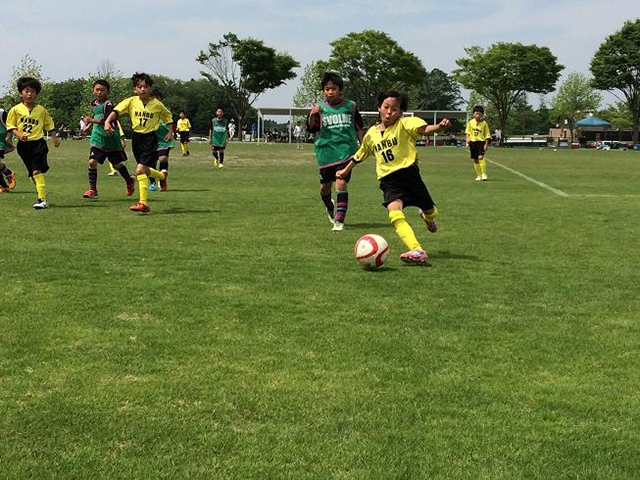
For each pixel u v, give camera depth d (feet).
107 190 43.11
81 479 8.07
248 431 9.37
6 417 9.64
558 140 231.50
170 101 346.33
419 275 19.17
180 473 8.23
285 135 232.32
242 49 224.33
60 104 321.32
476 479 8.19
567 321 14.79
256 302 15.92
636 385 11.19
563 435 9.37
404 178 21.56
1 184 40.86
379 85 223.92
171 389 10.73
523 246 24.39
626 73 211.61
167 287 17.20
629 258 22.25
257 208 34.73
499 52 220.02
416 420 9.79
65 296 16.14
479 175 59.00
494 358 12.39
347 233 26.84
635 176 65.16
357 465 8.48
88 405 10.09
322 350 12.67
